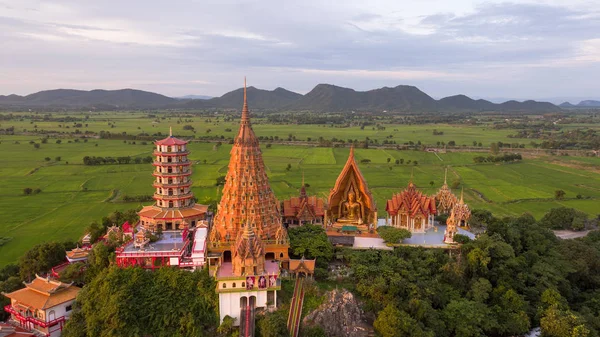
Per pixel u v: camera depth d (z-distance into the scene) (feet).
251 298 282.36
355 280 312.71
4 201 645.92
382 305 292.61
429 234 391.65
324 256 326.65
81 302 278.67
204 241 320.91
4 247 468.75
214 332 274.98
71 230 521.65
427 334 269.23
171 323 271.49
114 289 272.31
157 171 369.30
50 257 337.52
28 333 268.62
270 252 322.55
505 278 337.93
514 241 382.22
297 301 286.05
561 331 287.69
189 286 283.79
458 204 429.79
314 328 270.87
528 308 319.88
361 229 393.91
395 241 353.51
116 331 259.39
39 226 536.83
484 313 301.22
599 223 526.98
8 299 304.09
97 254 307.17
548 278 346.54
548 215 533.96
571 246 392.88
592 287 383.86
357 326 284.41
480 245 349.00
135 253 296.51
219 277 275.18
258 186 329.52
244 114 333.83
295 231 356.79
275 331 254.06
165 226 358.23
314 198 415.23
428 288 303.07
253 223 322.55
